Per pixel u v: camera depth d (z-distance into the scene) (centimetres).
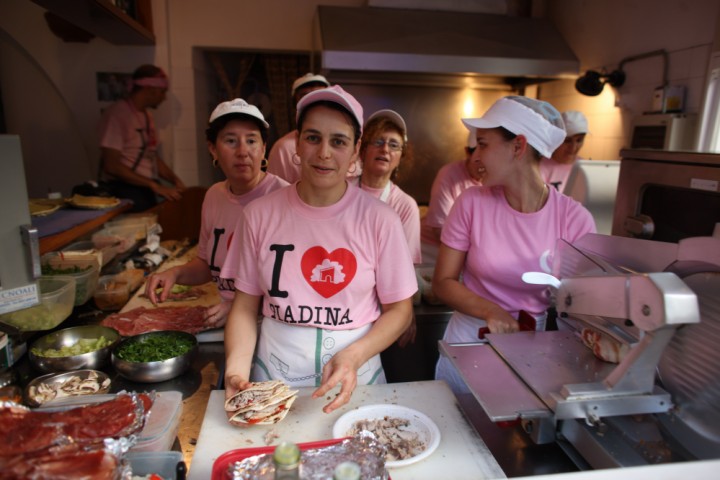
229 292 176
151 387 138
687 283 94
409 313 135
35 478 66
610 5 334
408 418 109
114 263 239
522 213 153
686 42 269
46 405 99
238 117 164
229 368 121
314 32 387
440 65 331
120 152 360
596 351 109
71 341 156
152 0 407
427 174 420
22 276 108
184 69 427
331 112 118
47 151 379
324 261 128
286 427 107
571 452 98
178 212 342
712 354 88
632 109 314
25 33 402
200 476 93
